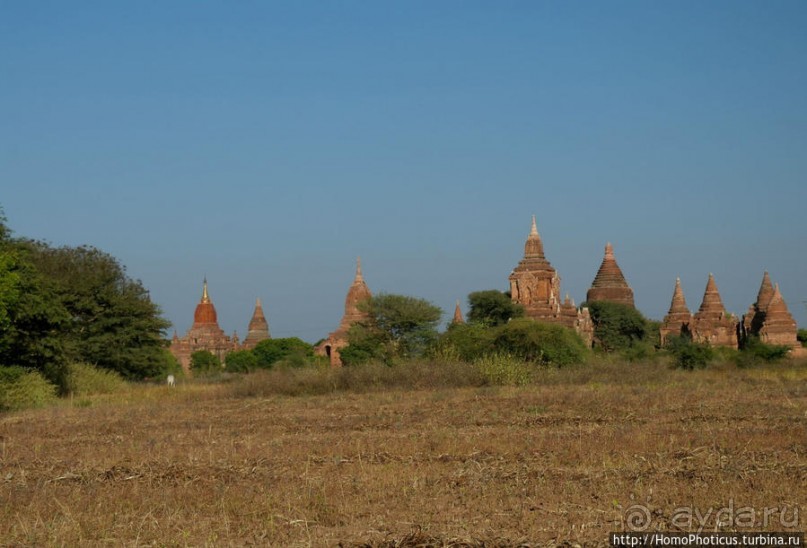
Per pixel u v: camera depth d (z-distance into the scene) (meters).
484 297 85.81
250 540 12.47
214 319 125.06
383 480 15.93
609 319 97.19
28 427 27.48
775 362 58.62
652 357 63.91
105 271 57.91
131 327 57.66
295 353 90.62
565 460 17.64
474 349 53.22
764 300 92.62
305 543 12.16
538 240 91.62
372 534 12.49
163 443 22.05
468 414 27.86
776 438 20.02
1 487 16.27
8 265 37.28
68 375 44.91
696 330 96.81
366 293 101.56
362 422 26.48
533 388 38.31
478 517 13.29
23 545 12.39
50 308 40.47
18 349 40.34
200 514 14.01
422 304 72.06
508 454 18.53
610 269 109.31
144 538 12.65
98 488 15.87
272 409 32.66
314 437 22.83
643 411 27.41
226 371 94.88
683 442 19.69
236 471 17.23
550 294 90.19
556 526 12.70
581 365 50.28
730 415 25.86
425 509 13.87
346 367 43.94
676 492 14.49
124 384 49.97
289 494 14.90
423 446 20.03
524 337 51.47
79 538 12.66
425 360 47.84
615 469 16.38
